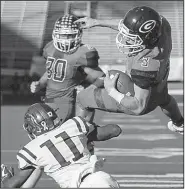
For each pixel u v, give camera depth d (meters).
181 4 79.88
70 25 14.97
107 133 12.75
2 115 50.38
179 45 74.62
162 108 14.70
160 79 12.90
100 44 74.62
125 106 12.77
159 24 12.45
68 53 15.41
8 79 70.69
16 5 83.44
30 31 80.94
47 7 82.69
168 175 24.58
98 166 12.00
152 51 12.56
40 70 68.56
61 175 11.84
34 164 11.90
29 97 67.38
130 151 31.34
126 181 23.30
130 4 79.81
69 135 12.06
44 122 12.16
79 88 16.38
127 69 13.15
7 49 79.31
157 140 35.41
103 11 79.00
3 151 31.17
